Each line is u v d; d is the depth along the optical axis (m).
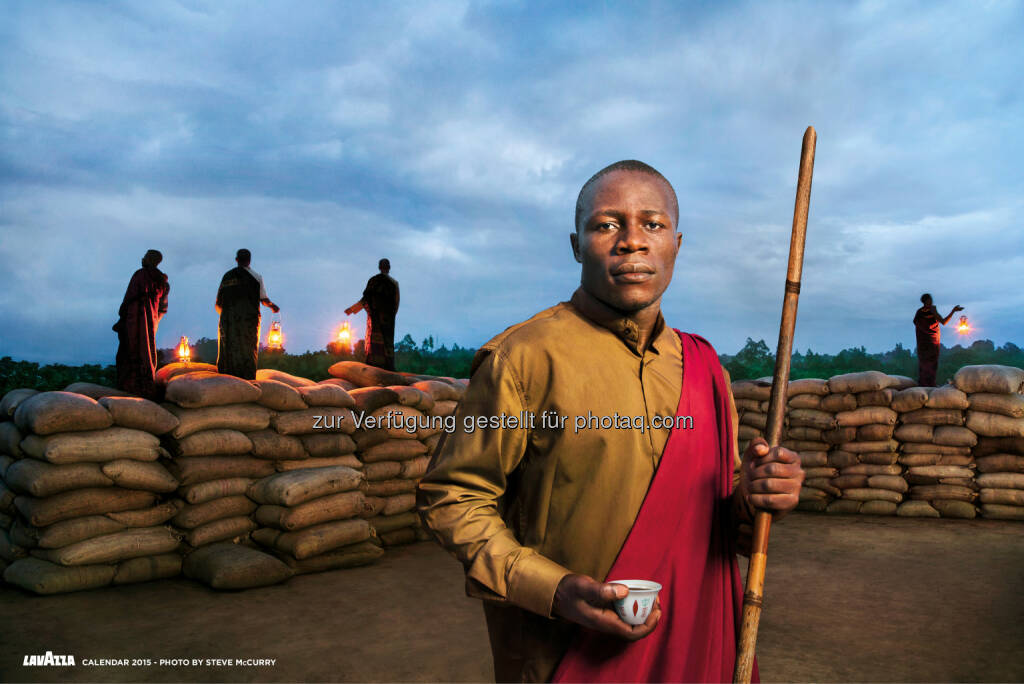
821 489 7.55
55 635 3.67
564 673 1.05
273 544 4.95
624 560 1.07
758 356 15.24
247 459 5.20
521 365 1.13
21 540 4.53
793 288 1.19
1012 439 6.96
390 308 9.77
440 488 1.14
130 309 6.05
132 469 4.65
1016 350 19.97
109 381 8.19
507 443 1.12
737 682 1.07
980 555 5.55
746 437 7.98
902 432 7.38
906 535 6.32
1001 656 3.37
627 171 1.19
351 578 4.84
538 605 1.00
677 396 1.15
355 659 3.35
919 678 3.10
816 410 7.74
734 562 1.23
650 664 1.07
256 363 7.05
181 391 5.07
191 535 4.83
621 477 1.10
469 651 3.45
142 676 3.14
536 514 1.14
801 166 1.22
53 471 4.43
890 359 20.55
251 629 3.78
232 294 6.91
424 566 5.21
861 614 4.05
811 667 3.22
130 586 4.56
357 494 5.30
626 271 1.12
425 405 6.47
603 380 1.12
